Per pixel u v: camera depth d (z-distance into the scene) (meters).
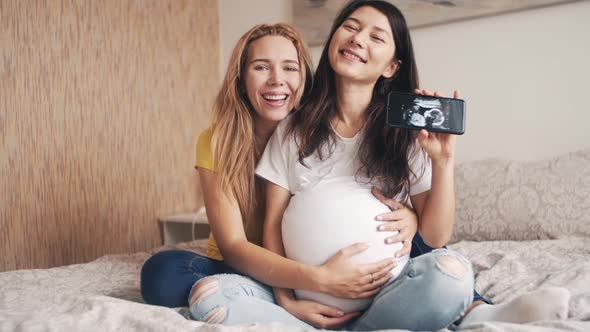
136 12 2.62
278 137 1.31
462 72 2.37
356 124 1.29
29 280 1.41
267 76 1.30
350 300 1.07
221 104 1.37
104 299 0.96
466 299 0.97
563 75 2.17
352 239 1.09
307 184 1.21
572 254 1.55
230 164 1.29
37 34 2.15
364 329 1.04
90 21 2.38
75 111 2.30
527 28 2.23
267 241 1.23
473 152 2.36
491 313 0.96
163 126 2.77
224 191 1.26
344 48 1.24
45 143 2.17
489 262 1.54
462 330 0.82
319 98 1.31
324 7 2.67
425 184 1.25
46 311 0.93
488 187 1.97
